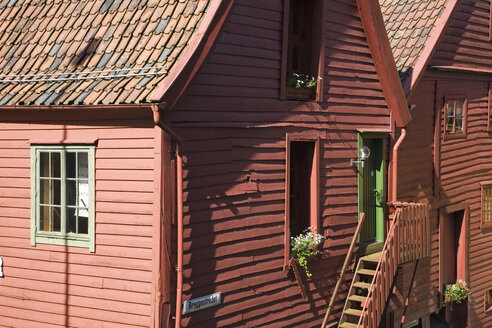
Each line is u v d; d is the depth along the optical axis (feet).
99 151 42.63
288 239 49.70
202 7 43.55
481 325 74.13
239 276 46.37
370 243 58.03
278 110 49.01
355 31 55.62
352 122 55.67
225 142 45.14
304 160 52.80
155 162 40.47
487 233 74.95
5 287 46.19
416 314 64.44
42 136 44.57
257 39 47.19
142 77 41.16
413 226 57.06
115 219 42.29
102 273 42.83
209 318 44.39
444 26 65.00
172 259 41.70
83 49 45.60
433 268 67.10
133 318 41.93
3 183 46.11
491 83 73.92
